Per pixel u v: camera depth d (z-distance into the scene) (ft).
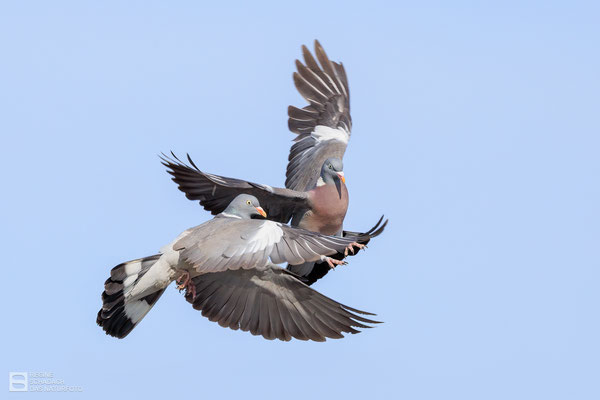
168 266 43.83
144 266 44.57
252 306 46.37
